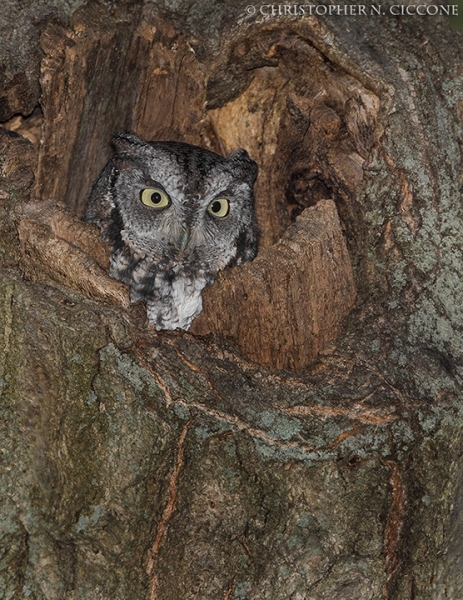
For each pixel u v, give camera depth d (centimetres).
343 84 411
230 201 501
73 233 371
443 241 380
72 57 423
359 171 416
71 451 291
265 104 482
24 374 295
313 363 349
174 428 303
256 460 309
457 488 332
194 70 454
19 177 380
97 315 310
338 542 310
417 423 327
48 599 273
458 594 328
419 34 419
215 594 299
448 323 363
